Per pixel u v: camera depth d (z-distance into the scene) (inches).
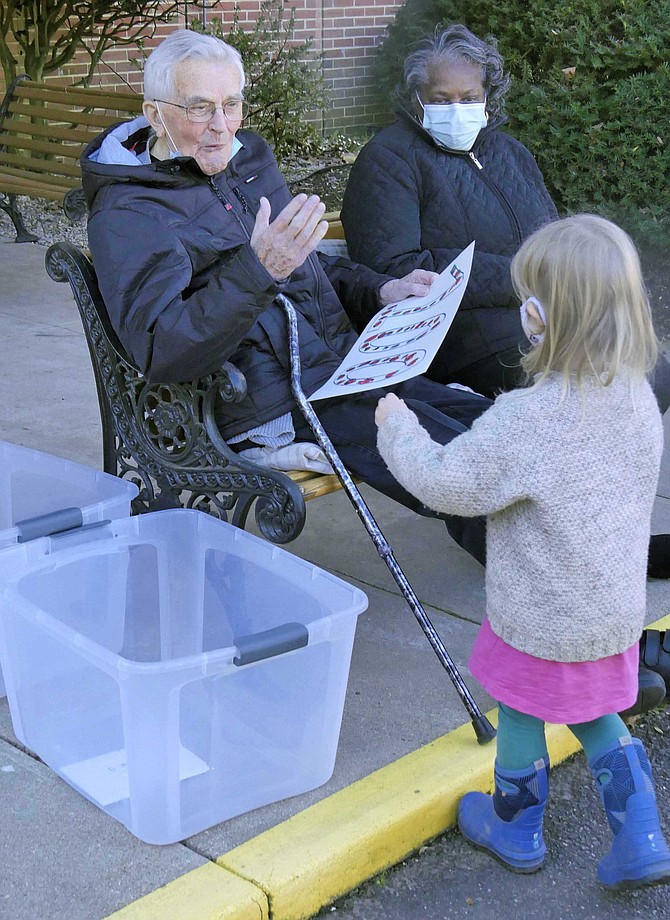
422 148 142.3
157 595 113.6
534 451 80.7
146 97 114.7
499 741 91.2
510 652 86.2
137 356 109.0
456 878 93.0
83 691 93.2
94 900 83.0
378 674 116.0
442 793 96.9
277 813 94.0
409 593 105.4
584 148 227.8
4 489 129.7
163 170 114.7
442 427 115.4
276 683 91.0
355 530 150.9
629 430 81.7
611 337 79.3
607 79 233.5
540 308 81.8
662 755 110.3
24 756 101.6
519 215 145.4
